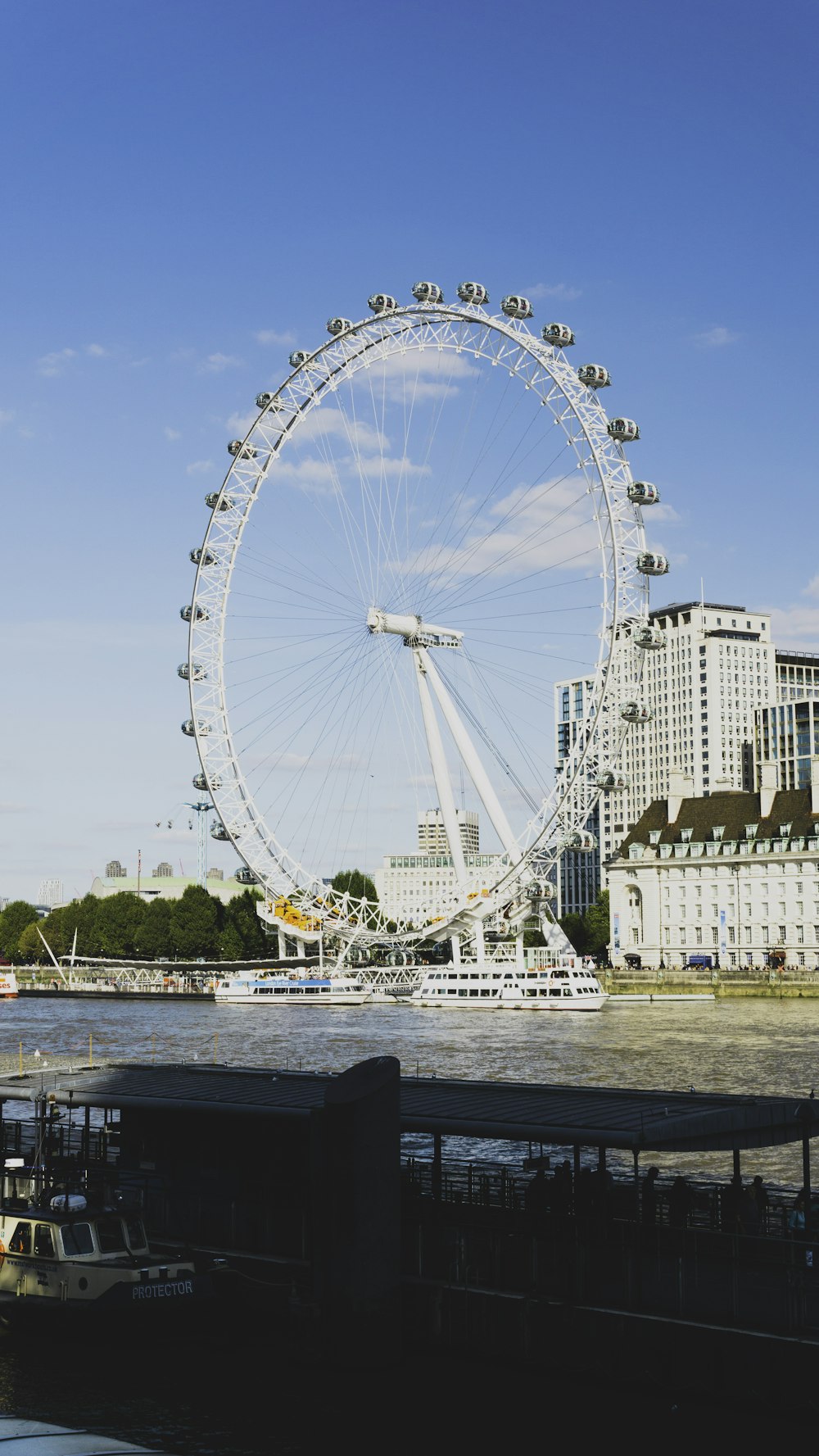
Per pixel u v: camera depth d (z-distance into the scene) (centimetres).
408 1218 4697
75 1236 4803
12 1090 5491
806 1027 16475
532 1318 4200
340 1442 3928
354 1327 4256
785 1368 3822
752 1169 6925
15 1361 4534
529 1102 4725
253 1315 4706
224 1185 5162
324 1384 4256
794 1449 3784
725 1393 3900
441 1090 5025
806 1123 4547
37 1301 4716
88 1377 4391
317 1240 4366
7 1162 5619
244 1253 4912
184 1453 3859
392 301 19788
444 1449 3878
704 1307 4088
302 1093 5047
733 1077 11075
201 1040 16250
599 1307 4134
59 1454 3075
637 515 18900
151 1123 5381
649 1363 4012
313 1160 4400
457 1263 4472
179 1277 4691
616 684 19438
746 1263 4284
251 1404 4150
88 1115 5728
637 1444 3869
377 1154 4300
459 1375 4253
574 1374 4122
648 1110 4500
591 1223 4441
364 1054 13762
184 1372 4412
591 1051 13550
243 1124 5141
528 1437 3919
